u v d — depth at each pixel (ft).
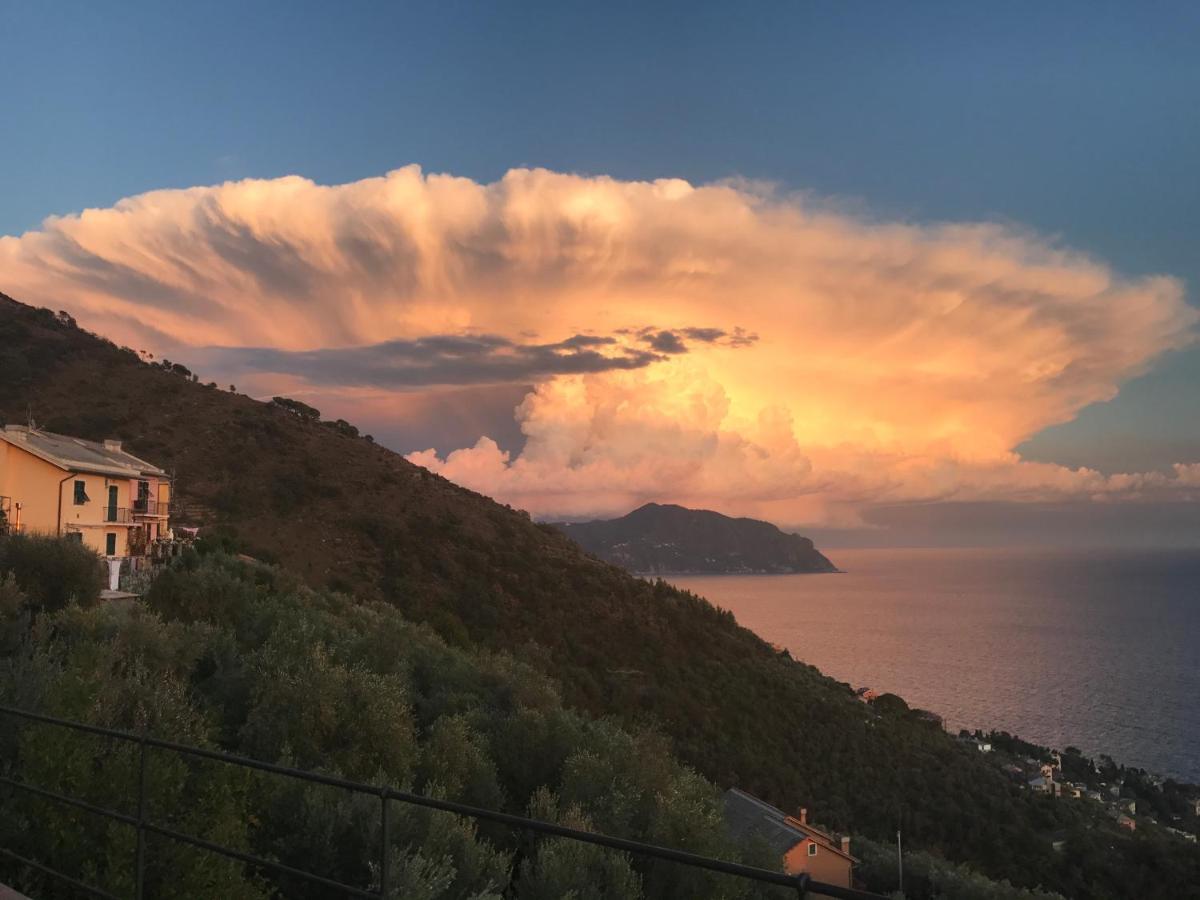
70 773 23.80
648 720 154.20
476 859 38.63
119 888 22.35
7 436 108.68
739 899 56.18
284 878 33.78
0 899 15.93
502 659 104.06
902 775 184.03
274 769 13.08
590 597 222.69
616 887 44.60
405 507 239.09
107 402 240.12
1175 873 152.97
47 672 32.50
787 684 215.92
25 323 265.34
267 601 86.12
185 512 196.95
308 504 223.10
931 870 119.85
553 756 65.16
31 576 61.62
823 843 114.83
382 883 11.64
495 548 231.50
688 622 231.71
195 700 51.03
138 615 54.13
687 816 56.08
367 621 106.52
